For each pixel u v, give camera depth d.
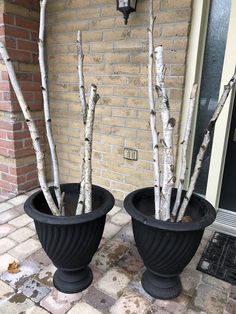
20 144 2.50
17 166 2.52
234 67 1.88
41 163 1.38
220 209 2.30
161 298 1.42
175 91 2.02
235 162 2.16
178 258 1.30
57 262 1.39
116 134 2.36
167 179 1.34
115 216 2.24
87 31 2.26
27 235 1.94
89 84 2.37
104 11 2.14
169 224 1.21
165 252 1.28
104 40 2.20
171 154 1.30
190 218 1.48
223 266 1.68
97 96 1.28
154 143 1.40
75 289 1.44
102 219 1.36
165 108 1.27
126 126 2.29
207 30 2.00
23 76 2.38
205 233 2.04
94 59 2.29
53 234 1.27
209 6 1.94
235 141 2.12
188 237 1.24
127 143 2.33
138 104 2.19
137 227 1.32
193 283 1.54
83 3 2.21
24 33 2.32
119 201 2.49
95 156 2.53
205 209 1.40
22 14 2.27
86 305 1.37
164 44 1.98
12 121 2.38
